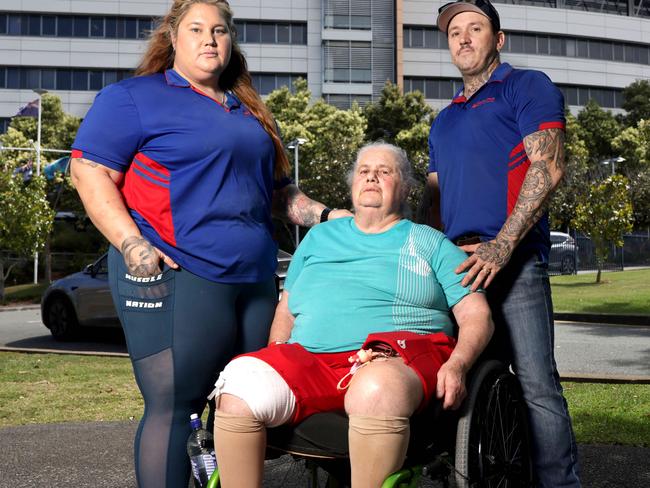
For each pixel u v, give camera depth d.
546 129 3.32
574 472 3.40
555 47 64.62
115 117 3.09
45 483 4.37
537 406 3.38
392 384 2.53
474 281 3.11
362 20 58.50
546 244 3.50
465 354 2.84
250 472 2.62
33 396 6.95
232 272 3.12
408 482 2.60
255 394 2.59
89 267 12.57
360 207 3.18
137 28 58.22
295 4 58.16
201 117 3.12
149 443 3.05
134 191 3.13
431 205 3.90
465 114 3.54
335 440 2.66
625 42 66.50
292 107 46.09
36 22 57.53
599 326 14.40
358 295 3.05
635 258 40.50
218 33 3.19
